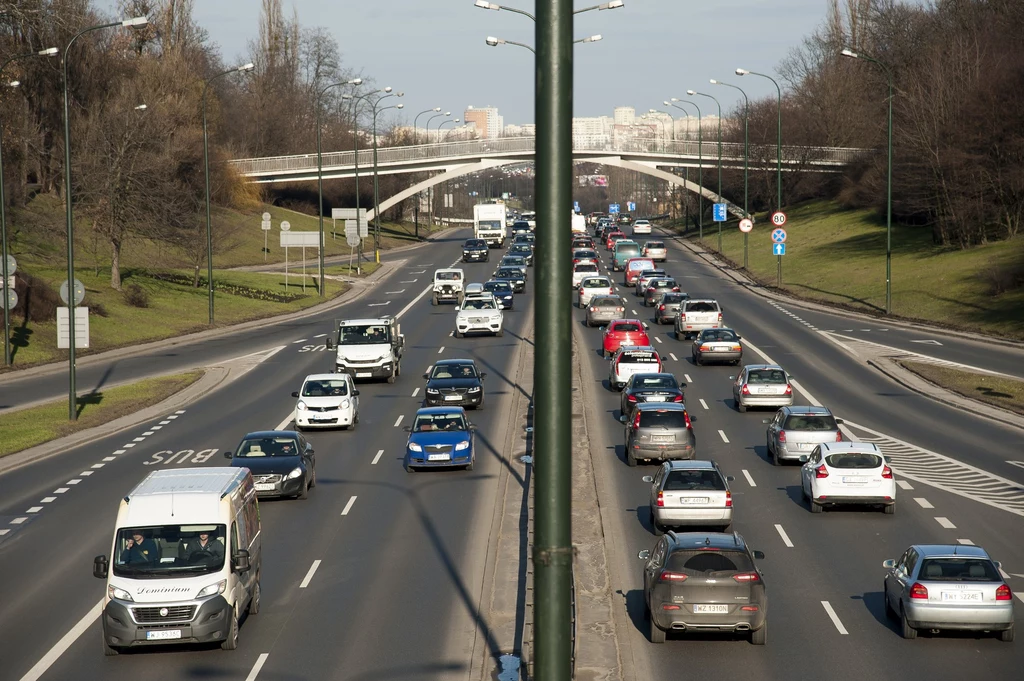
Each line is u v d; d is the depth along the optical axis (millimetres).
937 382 109688
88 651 43375
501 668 40594
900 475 74188
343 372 115250
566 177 16141
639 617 47062
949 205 193375
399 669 40688
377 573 53625
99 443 89188
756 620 42438
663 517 59281
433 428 78500
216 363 131375
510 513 64938
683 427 77250
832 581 51719
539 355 16297
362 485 73625
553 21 15969
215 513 44469
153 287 180000
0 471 79000
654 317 167500
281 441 71875
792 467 78000
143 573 42906
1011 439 85438
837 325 153000
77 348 138000
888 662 40875
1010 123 186625
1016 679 38906
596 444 86250
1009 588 45812
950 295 159250
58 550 58438
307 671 40688
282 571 54375
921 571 43344
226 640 42906
